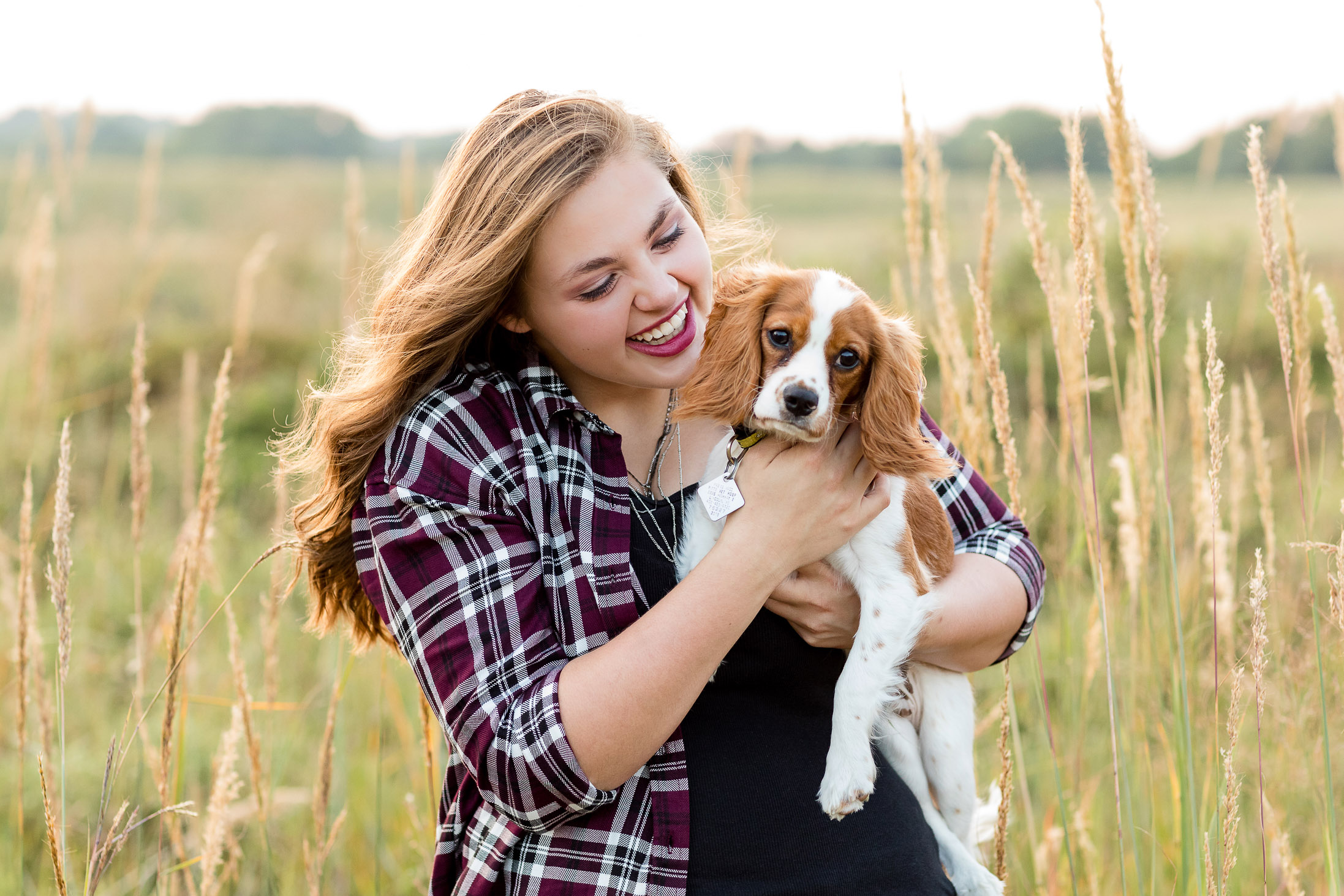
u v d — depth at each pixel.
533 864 1.75
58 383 5.67
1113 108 2.53
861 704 2.03
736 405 2.19
